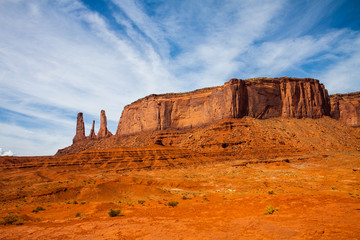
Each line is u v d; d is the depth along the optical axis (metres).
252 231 14.43
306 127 125.19
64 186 43.19
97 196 41.16
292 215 17.88
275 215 18.42
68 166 101.31
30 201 37.75
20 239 16.11
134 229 16.92
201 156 106.12
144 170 95.00
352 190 43.34
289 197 25.16
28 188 45.12
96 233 16.50
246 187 52.94
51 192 40.59
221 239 13.42
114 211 23.30
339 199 22.39
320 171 70.19
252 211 21.34
